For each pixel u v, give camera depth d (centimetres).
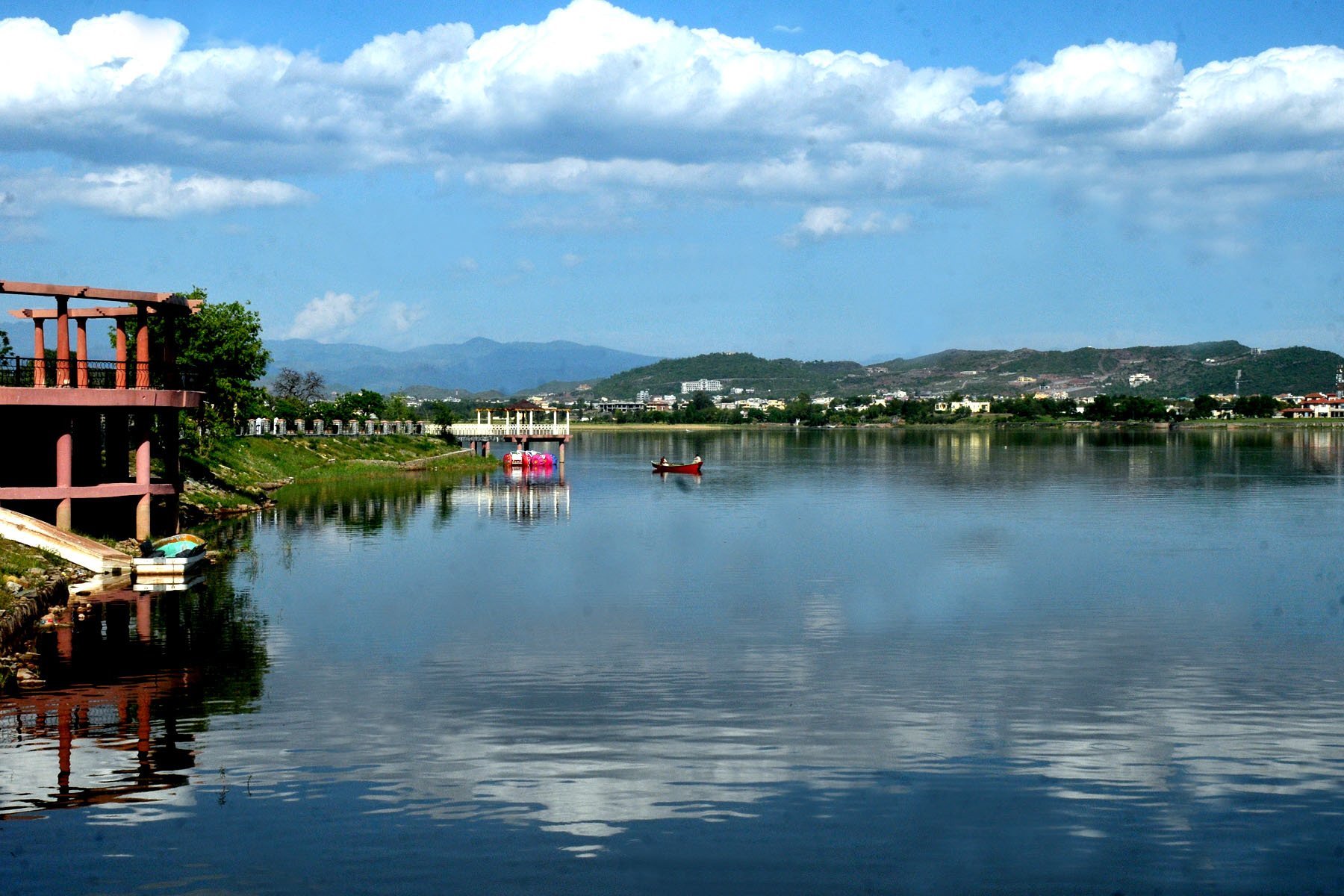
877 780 2677
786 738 2964
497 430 15812
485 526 7662
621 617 4481
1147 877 2202
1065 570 5731
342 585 5172
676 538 7050
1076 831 2405
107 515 6275
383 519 8025
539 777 2678
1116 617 4531
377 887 2128
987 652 3925
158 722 3045
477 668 3647
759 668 3678
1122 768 2762
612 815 2462
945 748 2900
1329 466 14688
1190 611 4666
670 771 2725
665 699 3316
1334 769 2758
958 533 7331
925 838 2364
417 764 2747
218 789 2577
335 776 2666
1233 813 2495
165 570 5231
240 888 2117
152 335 9094
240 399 10062
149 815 2434
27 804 2489
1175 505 9212
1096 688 3453
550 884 2147
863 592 5081
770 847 2319
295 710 3162
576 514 8531
